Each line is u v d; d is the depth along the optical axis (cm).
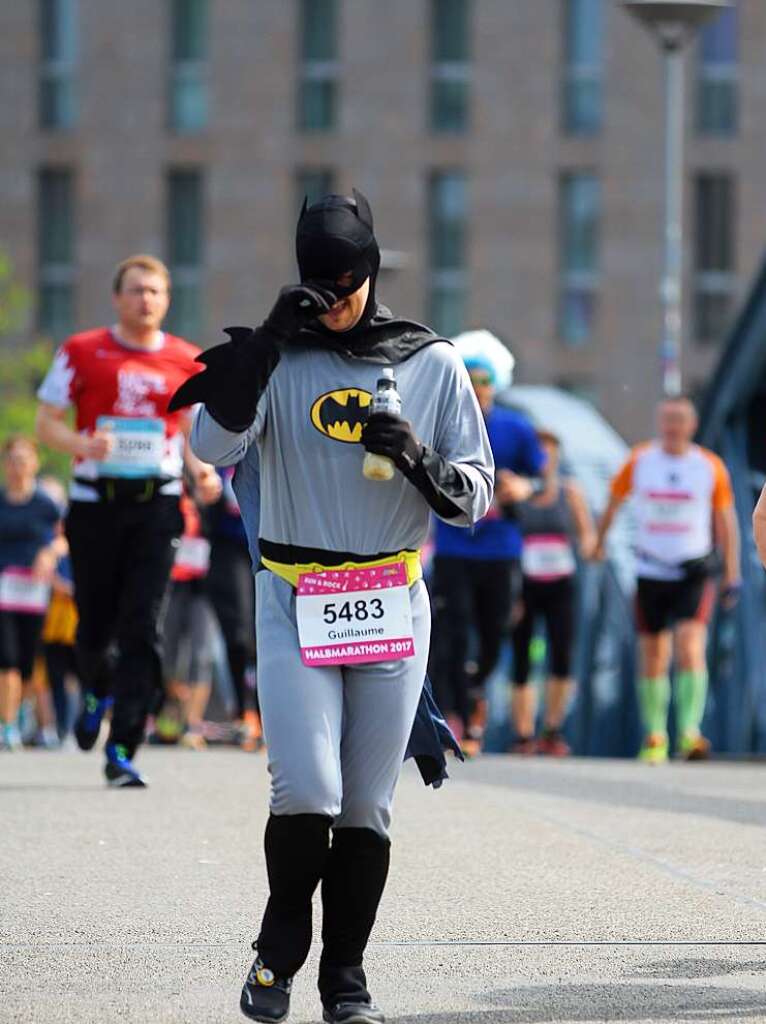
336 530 1102
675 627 3073
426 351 1123
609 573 4291
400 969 1239
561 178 9688
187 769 2417
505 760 2919
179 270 10075
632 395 9612
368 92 9838
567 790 2295
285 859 1091
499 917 1409
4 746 3244
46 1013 1121
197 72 10019
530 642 3425
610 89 9612
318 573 1102
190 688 3241
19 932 1341
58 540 3272
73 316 10156
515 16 9681
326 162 9888
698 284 9569
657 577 3061
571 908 1447
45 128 10131
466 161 9744
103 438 2069
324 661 1094
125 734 2128
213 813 1930
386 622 1101
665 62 9544
